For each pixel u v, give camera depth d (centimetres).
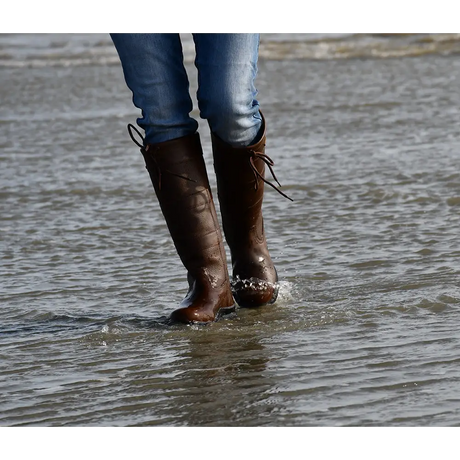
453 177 1480
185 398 655
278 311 874
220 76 810
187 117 852
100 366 740
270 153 1839
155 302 943
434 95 2489
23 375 729
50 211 1449
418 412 601
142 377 706
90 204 1485
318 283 972
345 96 2594
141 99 839
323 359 718
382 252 1082
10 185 1661
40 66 4134
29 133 2261
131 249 1188
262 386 666
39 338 832
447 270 979
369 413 604
